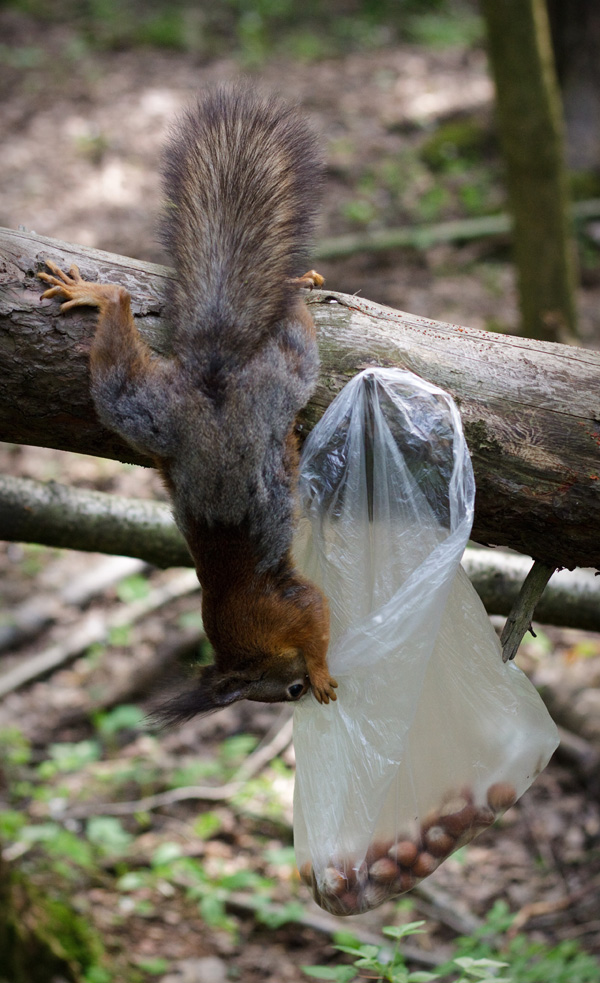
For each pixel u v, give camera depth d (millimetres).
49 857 8133
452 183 18469
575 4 17484
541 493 4164
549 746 4145
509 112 11133
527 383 4238
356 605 4020
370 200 18125
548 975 6211
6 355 4066
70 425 4266
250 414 3893
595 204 16859
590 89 17766
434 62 23766
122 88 21500
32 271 4141
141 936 7668
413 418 4031
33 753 9469
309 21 26172
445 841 4082
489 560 6297
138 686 10008
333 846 3959
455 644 4117
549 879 7961
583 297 15531
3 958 6789
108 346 4000
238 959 7535
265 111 4406
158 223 4426
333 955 7566
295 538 4113
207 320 4016
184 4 26250
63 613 11055
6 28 23938
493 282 15766
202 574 4008
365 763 3951
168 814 8883
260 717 10008
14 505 6375
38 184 18109
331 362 4180
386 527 4020
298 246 4297
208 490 3879
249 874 7945
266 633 3961
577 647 9789
